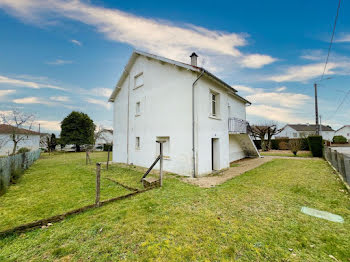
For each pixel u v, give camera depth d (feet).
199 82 25.93
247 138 44.34
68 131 98.37
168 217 11.58
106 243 8.84
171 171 28.58
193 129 25.61
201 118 26.09
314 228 10.02
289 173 25.26
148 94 34.22
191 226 10.36
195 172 24.98
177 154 27.71
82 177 25.98
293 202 14.06
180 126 27.45
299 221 10.87
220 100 32.22
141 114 36.17
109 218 11.57
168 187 19.08
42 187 20.67
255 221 10.93
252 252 8.01
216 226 10.33
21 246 8.71
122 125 43.68
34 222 10.39
